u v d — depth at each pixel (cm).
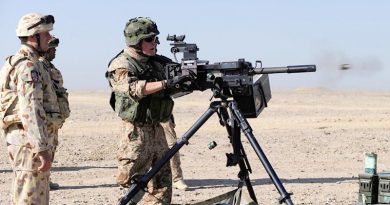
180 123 2669
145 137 762
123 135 764
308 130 2253
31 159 673
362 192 814
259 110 757
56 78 720
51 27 679
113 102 762
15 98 666
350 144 1830
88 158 1602
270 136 2052
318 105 3931
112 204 1034
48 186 694
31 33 665
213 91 721
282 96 5028
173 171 1152
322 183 1223
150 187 779
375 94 5291
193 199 1055
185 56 730
